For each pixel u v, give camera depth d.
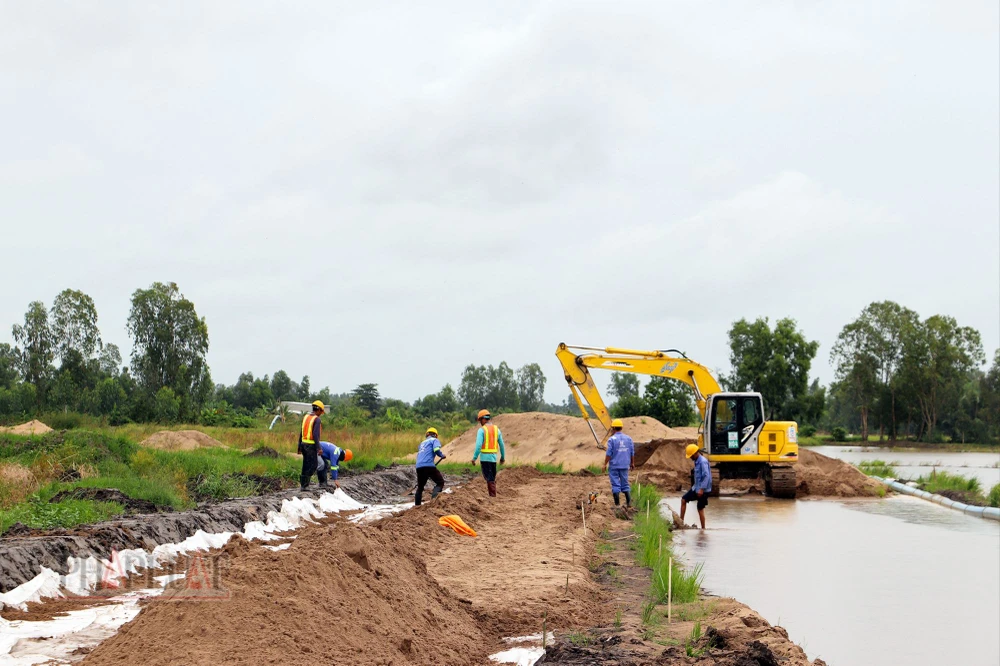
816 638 9.05
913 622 9.78
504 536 13.95
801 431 105.50
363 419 63.50
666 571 10.58
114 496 14.21
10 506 12.82
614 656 7.06
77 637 6.89
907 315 95.75
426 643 7.30
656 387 62.94
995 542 15.88
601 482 26.12
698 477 17.61
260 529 13.36
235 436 40.22
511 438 39.41
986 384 101.31
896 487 29.48
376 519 15.95
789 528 18.06
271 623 6.36
